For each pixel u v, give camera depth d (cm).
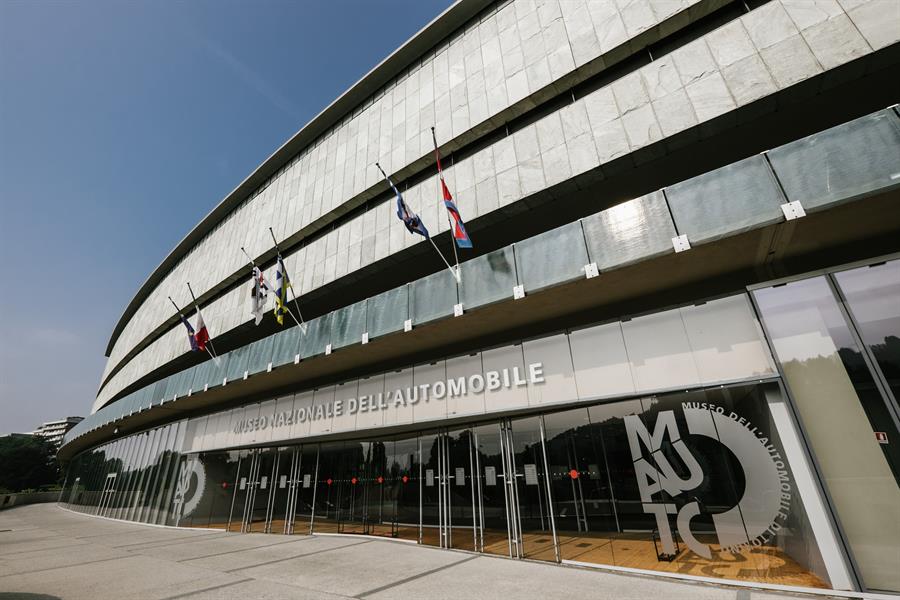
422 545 1156
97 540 1537
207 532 1775
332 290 1767
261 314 1606
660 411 829
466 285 1032
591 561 837
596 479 878
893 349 632
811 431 665
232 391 1848
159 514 2219
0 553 1220
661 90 1049
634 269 817
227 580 797
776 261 809
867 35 823
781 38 918
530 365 1010
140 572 894
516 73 1349
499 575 777
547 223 1344
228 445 1908
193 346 1970
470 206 1329
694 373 794
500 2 1489
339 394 1462
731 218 704
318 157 2075
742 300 781
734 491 718
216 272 2538
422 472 1227
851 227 693
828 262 765
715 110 953
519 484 998
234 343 2369
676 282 887
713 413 770
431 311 1081
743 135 1012
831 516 623
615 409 889
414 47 1683
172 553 1166
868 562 587
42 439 8669
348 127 1956
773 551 662
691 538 739
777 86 891
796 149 675
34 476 7412
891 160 596
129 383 3378
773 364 721
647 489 809
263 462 1762
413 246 1448
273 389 1803
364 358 1378
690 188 762
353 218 1772
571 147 1160
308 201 2006
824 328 692
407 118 1655
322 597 666
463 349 1223
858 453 625
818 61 860
